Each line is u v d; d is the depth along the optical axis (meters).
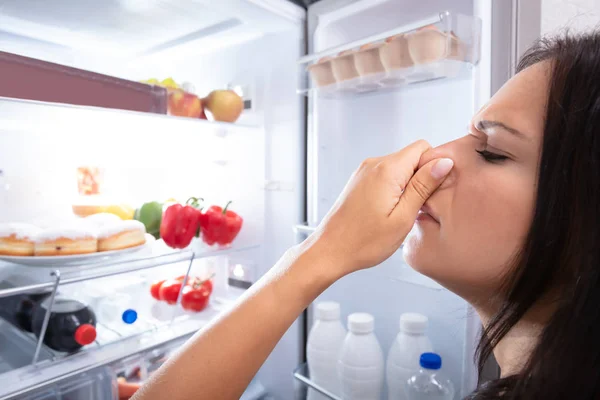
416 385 0.79
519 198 0.39
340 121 1.03
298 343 1.09
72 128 1.05
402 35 0.74
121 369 0.82
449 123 0.82
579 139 0.36
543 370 0.36
